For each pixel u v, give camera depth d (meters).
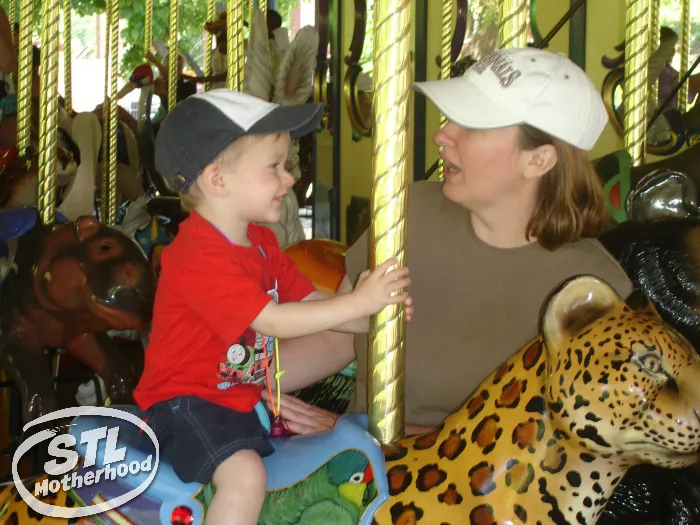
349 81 5.18
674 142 4.39
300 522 1.36
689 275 1.57
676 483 1.58
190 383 1.43
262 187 1.46
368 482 1.35
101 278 2.82
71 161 4.37
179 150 1.46
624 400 1.21
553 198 1.50
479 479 1.32
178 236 1.51
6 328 2.94
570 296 1.27
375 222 1.42
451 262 1.58
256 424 1.45
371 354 1.43
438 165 2.61
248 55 3.94
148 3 6.54
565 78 1.45
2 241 2.96
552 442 1.29
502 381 1.36
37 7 11.03
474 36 5.37
